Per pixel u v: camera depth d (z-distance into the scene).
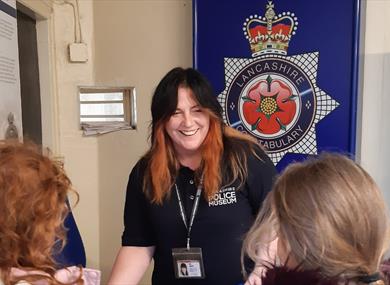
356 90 2.15
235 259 1.50
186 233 1.52
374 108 2.23
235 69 2.35
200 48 2.40
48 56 2.64
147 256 1.63
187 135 1.47
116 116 2.76
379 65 2.21
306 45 2.21
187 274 1.53
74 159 2.79
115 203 2.82
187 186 1.53
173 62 2.62
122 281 1.57
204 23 2.38
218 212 1.50
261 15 2.28
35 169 0.92
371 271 0.75
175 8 2.59
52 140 2.69
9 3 1.89
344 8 2.13
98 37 2.74
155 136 1.53
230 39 2.35
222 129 1.56
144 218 1.60
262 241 0.87
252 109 2.34
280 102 2.29
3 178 0.88
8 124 1.86
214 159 1.50
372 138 2.25
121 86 2.73
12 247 0.87
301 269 0.77
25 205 0.87
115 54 2.72
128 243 1.62
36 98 2.63
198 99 1.45
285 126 2.29
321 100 2.21
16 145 0.98
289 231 0.79
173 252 1.54
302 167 0.86
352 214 0.75
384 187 2.25
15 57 1.95
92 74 2.77
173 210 1.53
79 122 2.76
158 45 2.64
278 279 0.77
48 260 0.92
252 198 1.54
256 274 1.03
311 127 2.24
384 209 0.79
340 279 0.74
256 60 2.31
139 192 1.58
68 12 2.70
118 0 2.68
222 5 2.35
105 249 2.88
